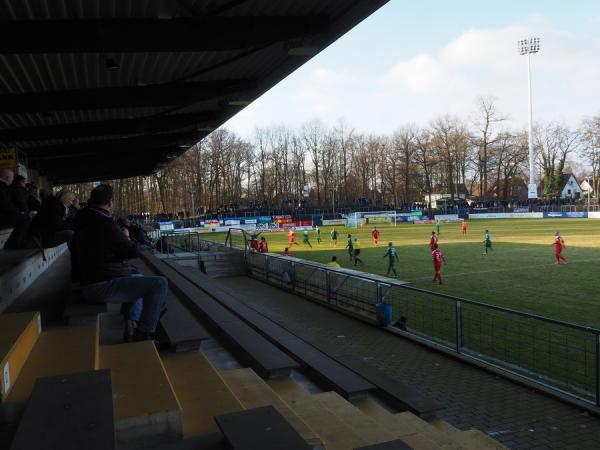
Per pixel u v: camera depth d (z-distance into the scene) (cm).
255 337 665
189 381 411
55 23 812
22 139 1658
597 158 8819
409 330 1274
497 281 1984
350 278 1569
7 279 657
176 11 856
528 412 767
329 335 1276
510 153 9219
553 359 1004
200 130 1916
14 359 312
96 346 379
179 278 1205
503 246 3500
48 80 1237
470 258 2828
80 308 538
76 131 1661
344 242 4384
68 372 318
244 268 2409
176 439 273
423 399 611
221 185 9306
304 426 342
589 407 762
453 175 9856
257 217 7394
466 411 777
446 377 938
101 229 479
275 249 3881
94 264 481
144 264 1530
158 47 843
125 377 327
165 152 2508
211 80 1330
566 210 8012
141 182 8000
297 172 9850
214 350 660
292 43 932
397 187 10325
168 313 660
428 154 9438
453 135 9181
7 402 280
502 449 521
